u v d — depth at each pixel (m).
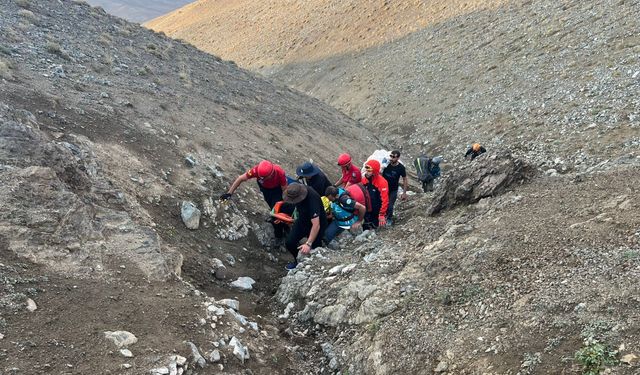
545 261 4.30
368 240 6.75
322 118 17.38
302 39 39.03
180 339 3.73
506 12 22.95
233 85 15.84
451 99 18.83
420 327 4.16
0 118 5.51
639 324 3.14
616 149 9.54
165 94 10.76
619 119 10.98
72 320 3.54
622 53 14.10
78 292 3.87
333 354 4.46
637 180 5.53
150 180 6.70
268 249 7.02
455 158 14.41
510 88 16.58
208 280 5.59
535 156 10.76
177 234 6.04
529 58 17.67
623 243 4.15
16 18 11.98
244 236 6.94
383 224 7.20
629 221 4.44
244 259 6.50
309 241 6.09
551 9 20.06
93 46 12.38
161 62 14.23
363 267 5.56
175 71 13.85
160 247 5.02
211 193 7.25
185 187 7.07
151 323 3.79
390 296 4.73
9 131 5.21
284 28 43.53
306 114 16.66
